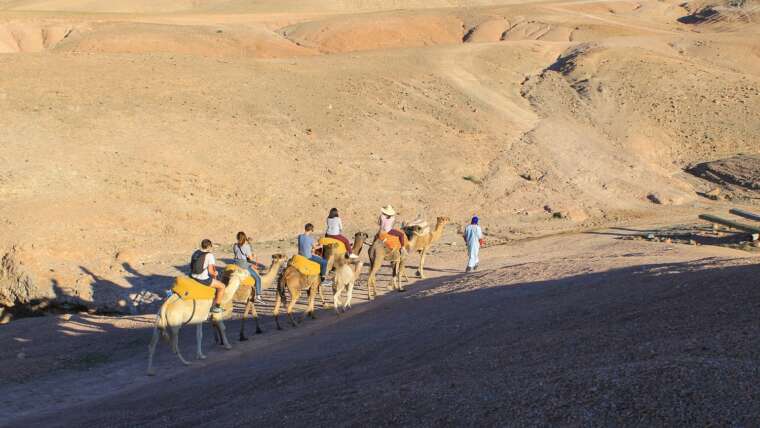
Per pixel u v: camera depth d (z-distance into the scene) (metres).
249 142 38.97
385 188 37.19
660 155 45.50
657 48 66.75
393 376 9.12
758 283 9.90
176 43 72.62
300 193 35.31
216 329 15.12
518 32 86.56
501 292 15.07
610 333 8.91
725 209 35.41
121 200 30.94
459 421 6.56
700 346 7.38
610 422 5.91
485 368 8.52
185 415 9.47
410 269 22.44
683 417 5.73
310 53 77.44
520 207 36.19
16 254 24.17
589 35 82.56
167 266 25.02
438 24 90.44
